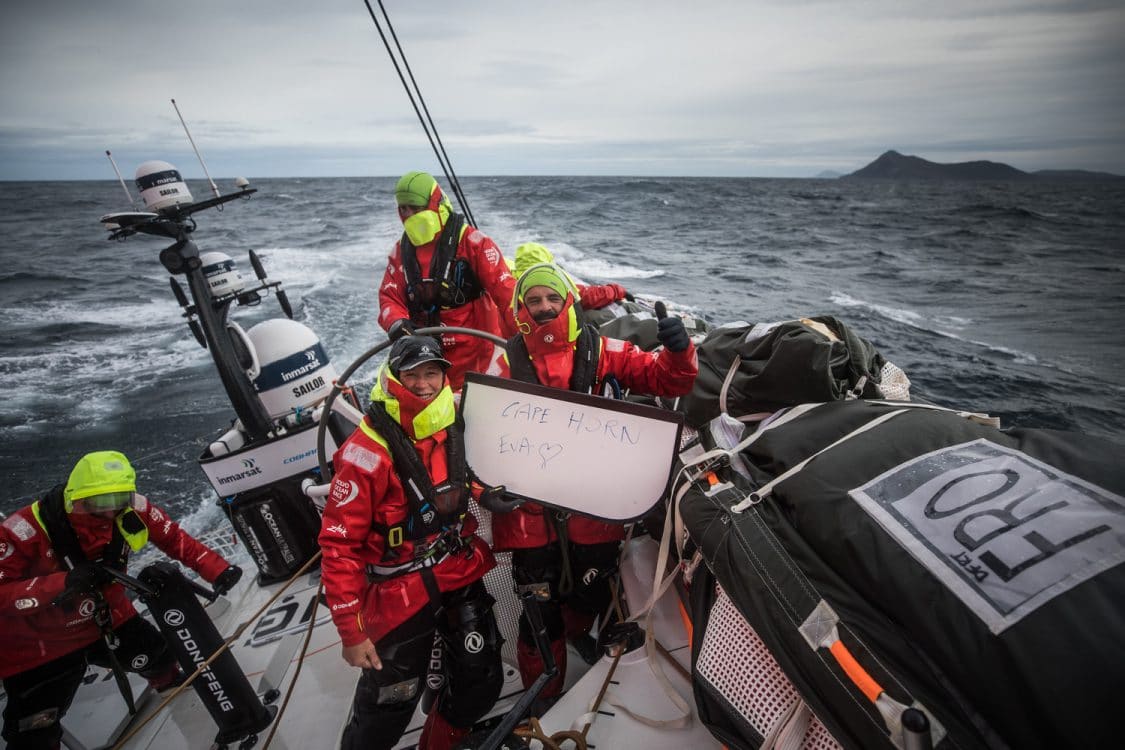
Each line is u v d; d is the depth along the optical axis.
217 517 5.18
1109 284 17.56
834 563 1.37
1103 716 0.91
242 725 2.26
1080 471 1.28
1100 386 8.62
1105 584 1.05
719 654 1.58
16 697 2.20
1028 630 1.04
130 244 30.00
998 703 1.02
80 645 2.27
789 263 21.02
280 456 3.00
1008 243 28.27
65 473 6.39
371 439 1.68
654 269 18.56
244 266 18.28
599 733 1.74
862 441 1.58
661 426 1.71
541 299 1.83
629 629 2.00
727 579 1.55
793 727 1.34
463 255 2.68
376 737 1.87
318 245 24.64
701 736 1.70
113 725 2.53
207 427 7.18
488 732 2.03
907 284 17.28
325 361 3.21
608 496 1.78
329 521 1.67
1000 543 1.19
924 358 9.77
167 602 2.10
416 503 1.71
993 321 12.80
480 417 1.89
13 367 9.59
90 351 10.53
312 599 3.09
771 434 1.81
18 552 2.19
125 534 2.29
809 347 1.90
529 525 1.94
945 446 1.49
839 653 1.23
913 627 1.18
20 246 30.20
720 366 2.31
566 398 1.79
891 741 1.12
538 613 1.70
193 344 10.86
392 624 1.76
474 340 2.87
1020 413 7.84
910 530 1.30
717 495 1.74
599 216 36.56
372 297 13.30
